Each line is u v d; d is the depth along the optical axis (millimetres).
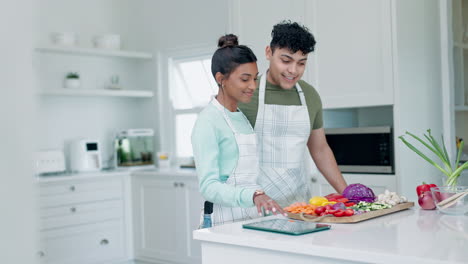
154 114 5176
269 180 2021
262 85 2029
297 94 2094
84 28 5016
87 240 4324
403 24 3064
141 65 5301
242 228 1482
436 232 1334
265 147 2033
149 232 4539
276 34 1855
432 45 3326
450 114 3301
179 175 4238
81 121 4934
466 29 3121
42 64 4668
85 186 4316
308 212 1613
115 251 4543
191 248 4195
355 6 3207
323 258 1200
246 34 3734
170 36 5020
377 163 3154
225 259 1416
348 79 3256
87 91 4648
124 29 5316
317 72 3416
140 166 4820
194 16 4809
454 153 3248
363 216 1559
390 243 1199
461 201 1613
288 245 1249
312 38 1854
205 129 1671
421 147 3172
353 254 1136
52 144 4715
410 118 3088
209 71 4848
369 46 3146
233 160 1738
